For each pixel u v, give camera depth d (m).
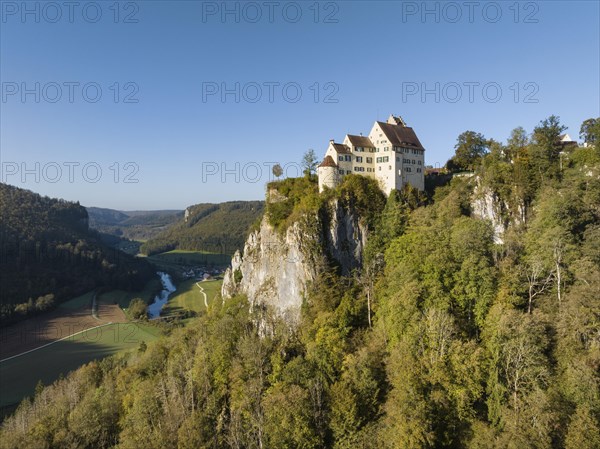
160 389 82.00
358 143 117.62
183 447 60.78
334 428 55.12
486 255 68.19
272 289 103.44
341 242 101.81
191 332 122.94
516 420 43.88
